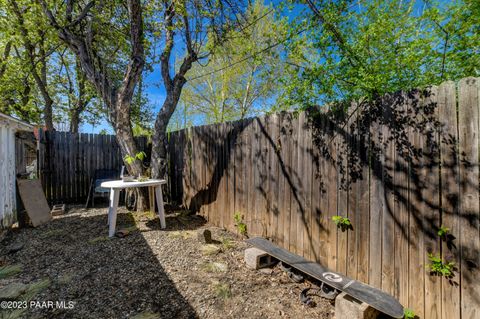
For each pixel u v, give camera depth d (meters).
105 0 4.79
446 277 1.55
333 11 2.40
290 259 2.38
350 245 2.11
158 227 3.64
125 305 1.85
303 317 1.79
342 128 2.17
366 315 1.62
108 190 5.17
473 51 1.92
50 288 2.05
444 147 1.55
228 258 2.70
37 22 4.80
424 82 2.13
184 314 1.77
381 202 1.89
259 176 3.08
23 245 2.96
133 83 4.32
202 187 4.20
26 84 7.72
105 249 2.82
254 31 6.01
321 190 2.35
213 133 3.93
